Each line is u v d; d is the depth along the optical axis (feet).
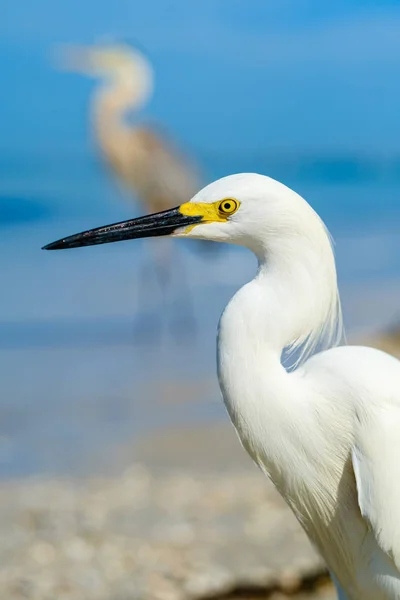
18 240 105.09
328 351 20.45
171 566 29.68
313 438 19.89
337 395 19.67
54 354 61.05
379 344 57.93
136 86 86.02
